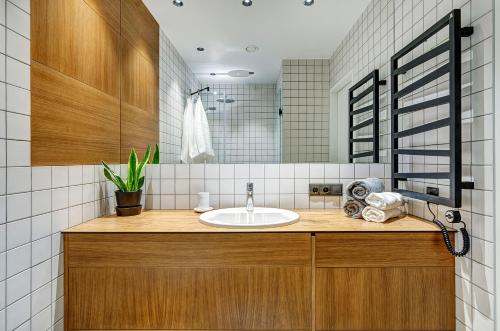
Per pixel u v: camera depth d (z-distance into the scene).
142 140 1.60
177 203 1.57
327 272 1.08
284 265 1.08
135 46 1.54
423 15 1.21
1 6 0.79
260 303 1.08
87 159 1.19
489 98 0.91
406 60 1.36
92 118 1.22
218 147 1.65
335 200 1.57
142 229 1.09
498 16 0.87
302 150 1.65
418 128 1.18
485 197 0.94
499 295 0.89
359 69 1.61
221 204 1.57
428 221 1.22
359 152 1.63
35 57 0.91
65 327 1.07
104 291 1.07
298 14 1.57
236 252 1.07
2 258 0.80
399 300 1.08
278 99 1.65
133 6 1.51
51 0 0.98
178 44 1.62
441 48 1.03
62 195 1.06
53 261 1.01
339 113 1.64
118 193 1.36
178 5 1.52
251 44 1.63
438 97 1.14
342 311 1.08
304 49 1.63
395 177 1.38
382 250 1.07
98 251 1.07
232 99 1.65
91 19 1.21
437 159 1.17
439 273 1.08
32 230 0.91
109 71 1.34
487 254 0.93
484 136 0.93
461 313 1.05
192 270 1.08
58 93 1.01
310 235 1.08
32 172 0.90
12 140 0.83
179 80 1.64
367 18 1.56
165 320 1.08
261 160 1.64
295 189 1.57
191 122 1.64
